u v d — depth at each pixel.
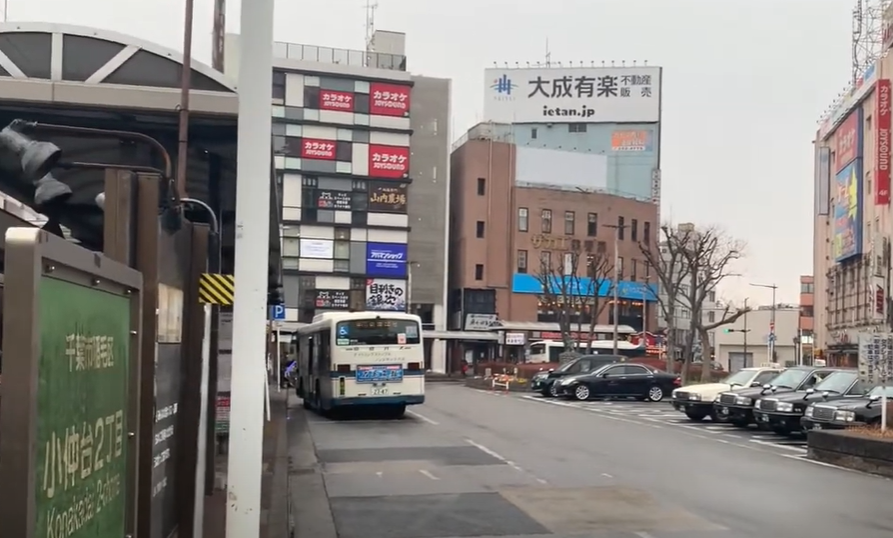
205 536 7.95
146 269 5.54
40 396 2.78
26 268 2.66
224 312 14.09
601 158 74.00
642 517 9.70
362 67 61.47
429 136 64.62
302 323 59.59
